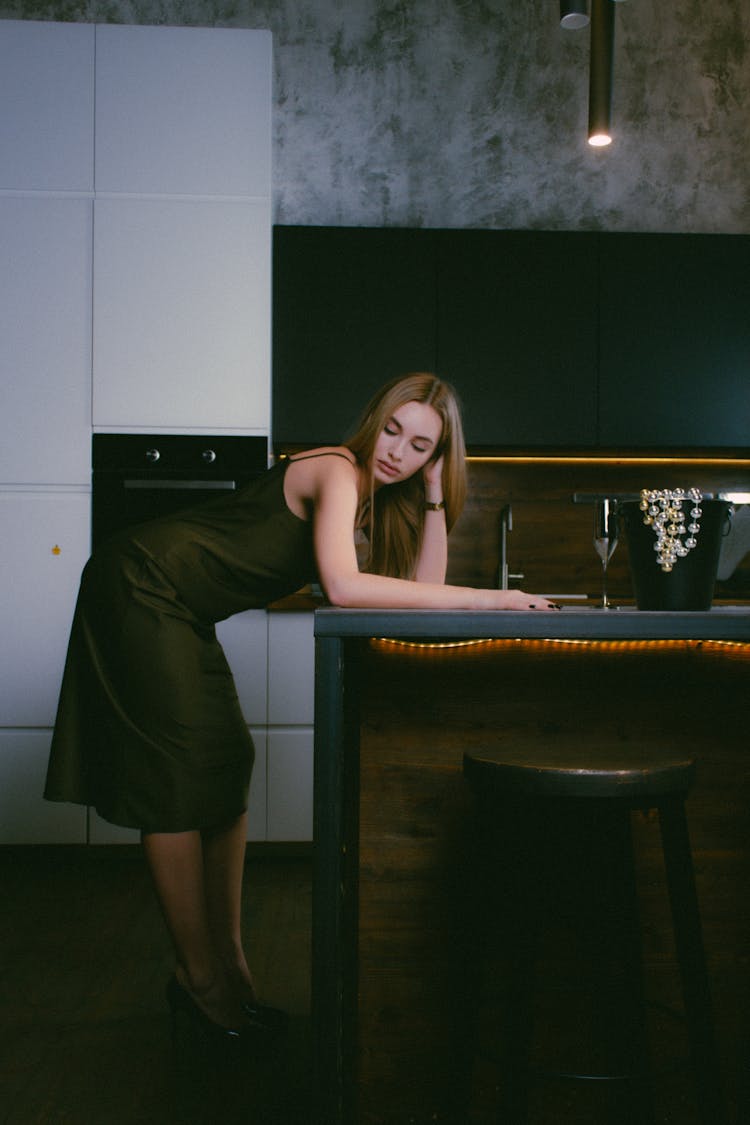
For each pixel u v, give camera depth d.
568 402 3.51
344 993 1.45
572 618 1.31
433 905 1.48
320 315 3.45
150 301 3.18
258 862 3.19
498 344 3.49
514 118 3.87
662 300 3.54
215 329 3.19
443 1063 1.47
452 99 3.85
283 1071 1.74
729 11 3.95
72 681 1.78
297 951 2.34
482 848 1.29
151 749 1.67
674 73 3.93
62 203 3.17
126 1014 1.99
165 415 3.18
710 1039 1.26
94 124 3.17
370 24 3.83
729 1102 1.49
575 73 3.89
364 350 3.45
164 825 1.67
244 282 3.20
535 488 3.84
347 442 1.72
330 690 1.31
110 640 1.71
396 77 3.83
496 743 1.44
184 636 1.71
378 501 1.87
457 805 1.49
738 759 1.51
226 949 1.88
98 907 2.70
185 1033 1.91
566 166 3.89
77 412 3.17
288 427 3.43
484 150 3.86
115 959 2.30
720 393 3.55
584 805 1.20
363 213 3.82
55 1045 1.85
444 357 3.48
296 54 3.81
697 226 3.93
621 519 1.54
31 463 3.16
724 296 3.56
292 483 1.69
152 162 3.18
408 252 3.48
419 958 1.48
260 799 3.17
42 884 2.93
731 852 1.51
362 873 1.48
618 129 3.91
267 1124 1.55
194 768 1.69
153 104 3.19
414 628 1.31
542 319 3.51
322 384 3.44
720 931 1.50
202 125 3.20
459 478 1.80
